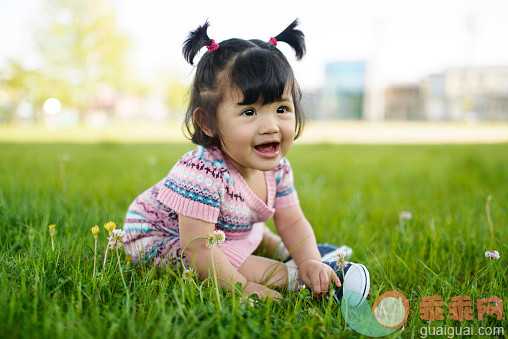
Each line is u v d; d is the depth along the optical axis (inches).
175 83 1285.7
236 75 51.0
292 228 64.2
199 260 54.3
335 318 48.3
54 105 938.1
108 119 1291.8
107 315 42.9
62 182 104.8
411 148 308.2
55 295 45.2
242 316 44.6
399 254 66.1
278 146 53.4
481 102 1343.5
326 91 1439.5
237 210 59.4
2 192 89.9
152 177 126.0
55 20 917.2
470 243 68.7
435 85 1378.0
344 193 119.9
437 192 118.5
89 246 62.4
